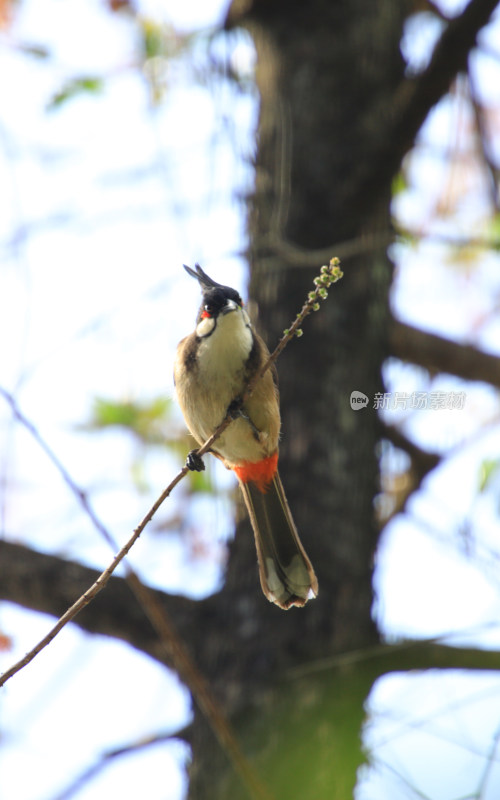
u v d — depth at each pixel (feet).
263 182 34.53
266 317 33.42
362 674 28.58
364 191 33.47
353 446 32.30
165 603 31.32
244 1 35.42
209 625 31.01
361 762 24.54
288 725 27.84
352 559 31.07
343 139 34.47
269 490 30.68
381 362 34.01
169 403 40.57
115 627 31.09
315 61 35.32
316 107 34.83
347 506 31.63
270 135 34.96
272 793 26.43
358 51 35.42
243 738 28.30
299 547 29.53
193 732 29.91
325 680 28.60
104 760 29.58
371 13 35.91
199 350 29.86
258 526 30.60
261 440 29.73
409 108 31.99
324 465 31.76
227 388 29.48
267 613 30.32
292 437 32.09
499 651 29.01
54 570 31.53
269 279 33.71
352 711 27.63
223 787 27.86
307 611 30.14
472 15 29.96
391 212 35.60
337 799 24.99
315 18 35.65
